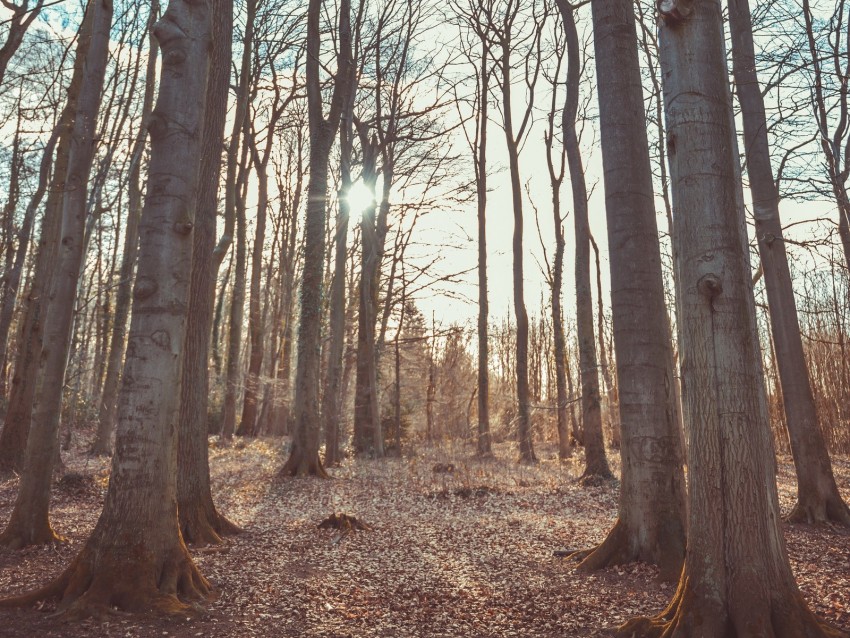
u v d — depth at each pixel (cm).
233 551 744
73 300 779
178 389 546
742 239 423
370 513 1062
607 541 676
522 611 533
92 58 782
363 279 2269
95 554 502
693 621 397
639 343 682
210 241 883
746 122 999
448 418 2417
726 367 407
